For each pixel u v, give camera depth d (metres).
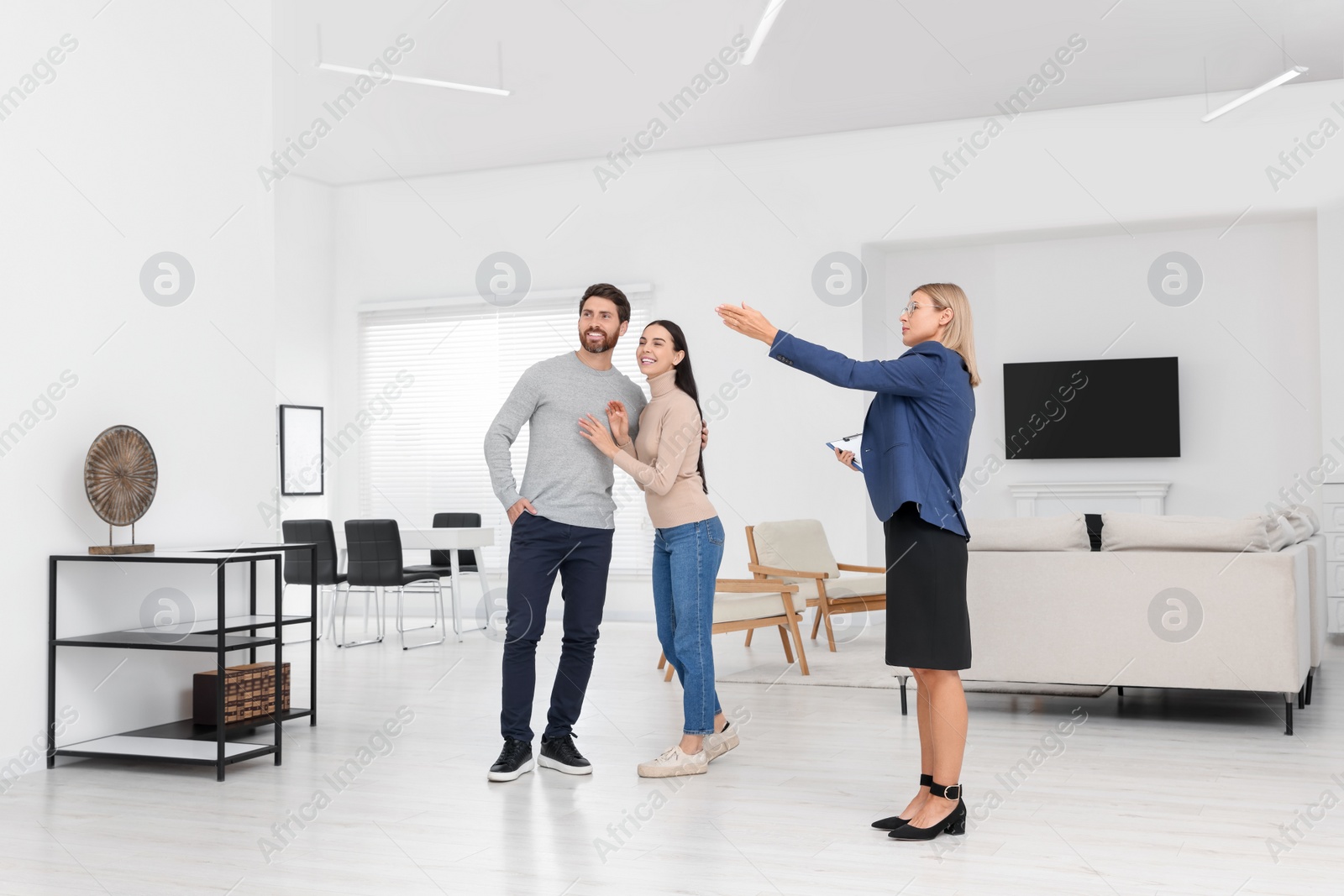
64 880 2.53
